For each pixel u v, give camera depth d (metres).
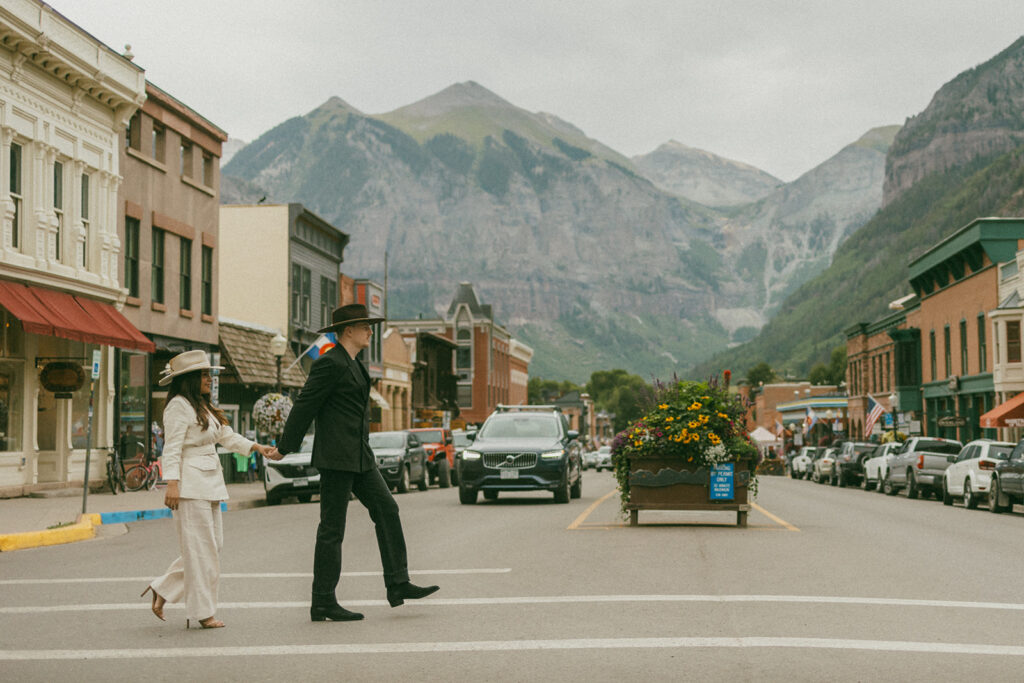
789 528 17.67
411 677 6.47
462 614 8.84
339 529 8.59
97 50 27.39
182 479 8.23
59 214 26.59
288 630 8.14
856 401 77.06
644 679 6.36
